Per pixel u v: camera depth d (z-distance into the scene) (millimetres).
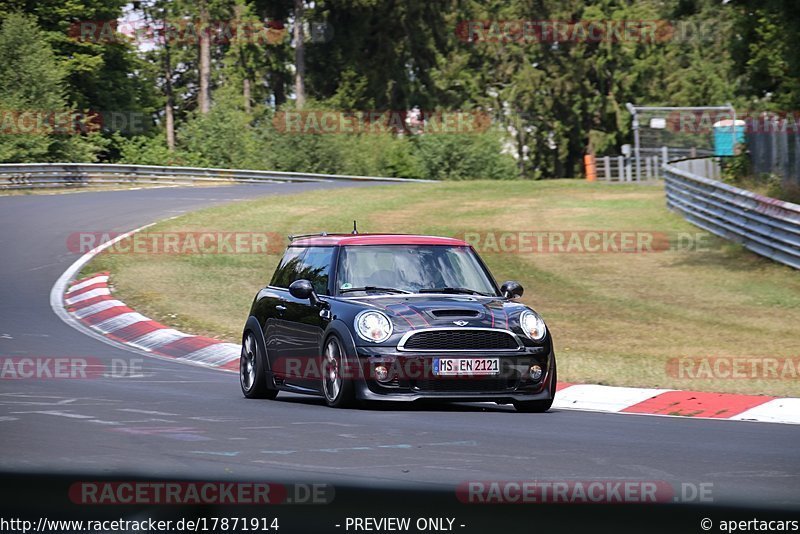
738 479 22922
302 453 25312
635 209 116500
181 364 51156
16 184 140500
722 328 58812
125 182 161625
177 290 74125
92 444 26109
